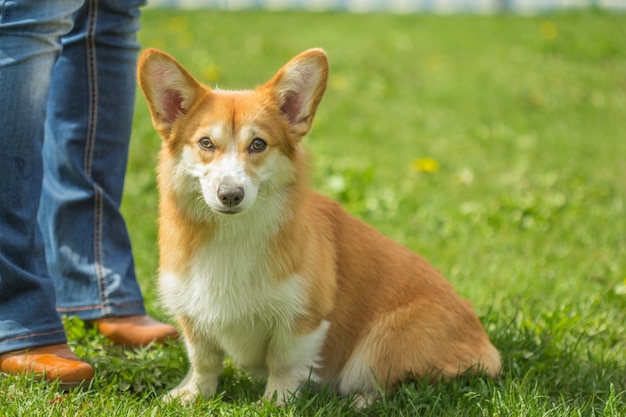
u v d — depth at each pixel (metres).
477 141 11.77
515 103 13.89
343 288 4.89
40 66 4.50
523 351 5.34
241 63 15.35
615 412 4.48
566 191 9.51
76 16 5.32
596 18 22.56
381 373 4.82
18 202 4.56
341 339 4.93
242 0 31.22
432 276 5.08
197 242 4.53
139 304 5.67
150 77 4.54
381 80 15.17
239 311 4.53
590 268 7.22
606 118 13.02
